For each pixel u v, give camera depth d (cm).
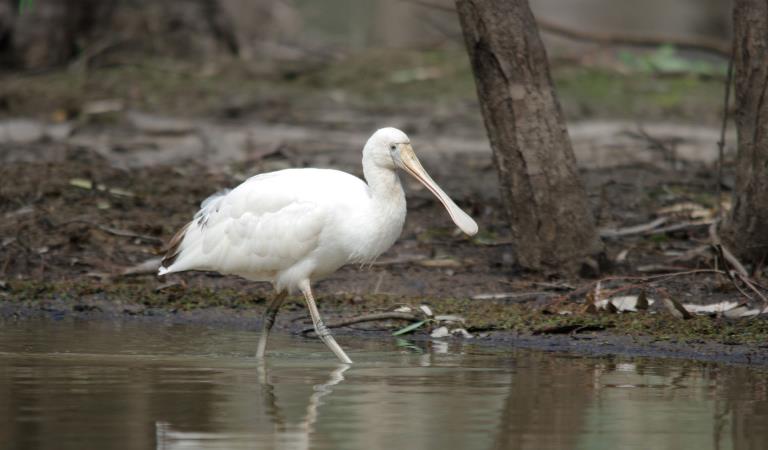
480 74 1313
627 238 1527
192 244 1166
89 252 1516
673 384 930
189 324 1255
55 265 1475
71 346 1102
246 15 3219
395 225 1109
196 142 2216
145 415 812
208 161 2041
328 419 803
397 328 1226
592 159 2092
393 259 1465
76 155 2050
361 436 755
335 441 742
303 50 3173
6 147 2097
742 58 1280
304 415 814
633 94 2688
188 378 949
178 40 2864
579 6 4500
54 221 1598
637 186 1817
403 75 2788
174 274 1439
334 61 2941
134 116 2397
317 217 1092
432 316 1228
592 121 2466
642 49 3192
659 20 4231
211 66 2797
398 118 2484
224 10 2959
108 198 1730
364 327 1230
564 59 2917
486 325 1194
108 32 2820
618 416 815
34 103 2483
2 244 1515
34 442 735
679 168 1998
